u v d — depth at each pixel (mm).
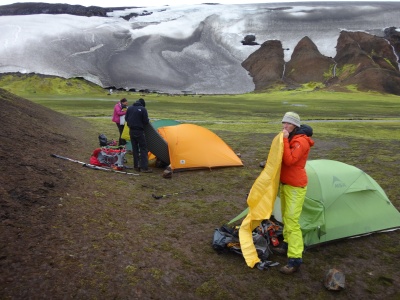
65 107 54000
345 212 7074
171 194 9148
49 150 11102
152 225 6973
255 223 6027
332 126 32250
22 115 15359
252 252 5859
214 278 5348
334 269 5449
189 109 57938
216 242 6082
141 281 4973
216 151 12477
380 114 56375
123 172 10641
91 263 5129
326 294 5238
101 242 5754
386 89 177875
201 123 32500
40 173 8164
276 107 72062
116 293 4637
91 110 47312
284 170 5715
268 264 5793
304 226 6645
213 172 11797
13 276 4500
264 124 32125
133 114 10906
